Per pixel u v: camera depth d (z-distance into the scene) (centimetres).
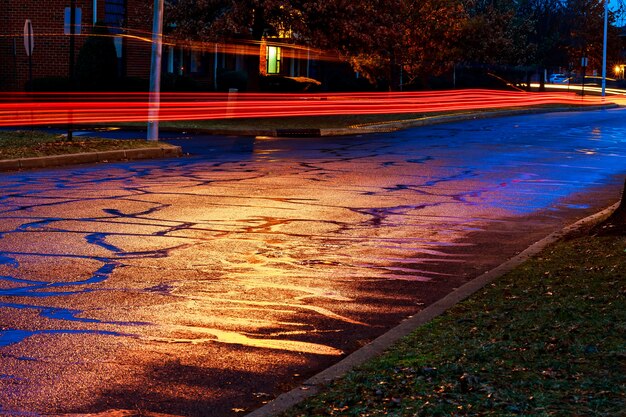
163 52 4025
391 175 1920
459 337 701
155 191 1595
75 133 2753
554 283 875
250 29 3850
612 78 8269
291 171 1950
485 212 1457
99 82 3394
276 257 1062
